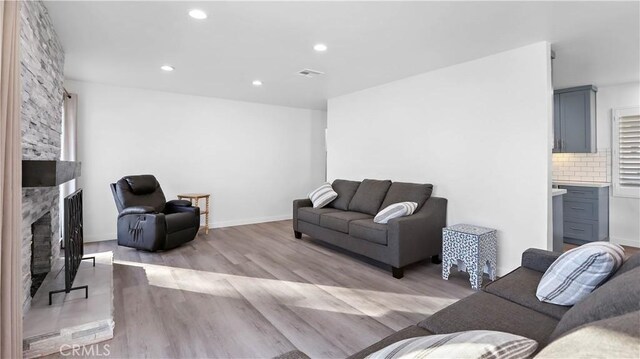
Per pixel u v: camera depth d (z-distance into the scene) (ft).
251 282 10.03
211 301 8.60
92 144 15.17
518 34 9.18
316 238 14.53
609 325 2.02
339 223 12.82
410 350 2.82
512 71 10.35
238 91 16.71
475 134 11.34
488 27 8.75
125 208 13.60
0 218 4.36
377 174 15.33
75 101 14.11
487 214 11.00
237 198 19.49
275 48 10.42
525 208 10.07
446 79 12.28
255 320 7.57
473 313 4.83
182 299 8.70
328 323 7.45
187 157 17.71
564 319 3.60
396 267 10.46
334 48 10.41
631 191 14.60
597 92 15.34
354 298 8.87
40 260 9.63
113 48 10.45
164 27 8.88
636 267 3.82
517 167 10.25
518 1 7.38
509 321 4.59
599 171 15.46
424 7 7.72
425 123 13.05
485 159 11.06
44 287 8.46
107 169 15.56
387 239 10.78
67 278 7.69
